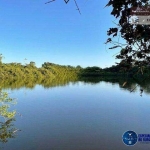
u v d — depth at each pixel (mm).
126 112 18031
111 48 1432
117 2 1332
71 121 15086
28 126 13578
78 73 92875
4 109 9359
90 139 11312
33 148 9992
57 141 10984
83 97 28391
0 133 9547
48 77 76125
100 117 16359
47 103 23641
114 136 11664
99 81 59250
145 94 26953
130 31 1352
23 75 63469
